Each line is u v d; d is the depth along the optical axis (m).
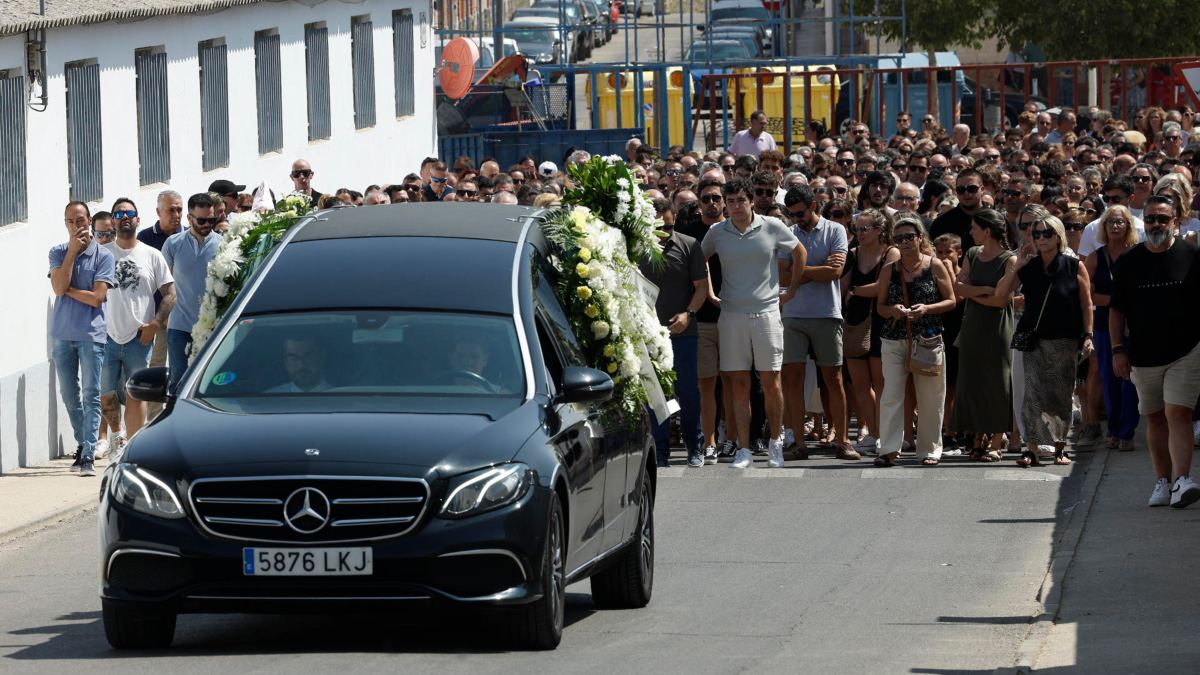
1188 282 36.22
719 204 44.97
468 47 93.00
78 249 43.59
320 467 22.25
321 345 25.12
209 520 22.30
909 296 44.06
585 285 27.91
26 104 48.38
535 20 137.75
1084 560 32.56
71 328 43.91
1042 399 43.62
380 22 82.81
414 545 22.14
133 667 22.56
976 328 43.81
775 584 30.92
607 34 149.25
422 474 22.30
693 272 43.56
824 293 45.31
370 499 22.22
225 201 49.84
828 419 48.47
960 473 43.44
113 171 54.75
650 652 24.28
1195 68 83.38
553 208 29.69
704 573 32.03
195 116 61.75
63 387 44.41
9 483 43.03
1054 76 100.12
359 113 80.75
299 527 22.14
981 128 100.12
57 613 28.36
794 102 116.00
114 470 23.20
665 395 30.20
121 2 55.62
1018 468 43.91
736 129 98.44
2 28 46.22
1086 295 43.31
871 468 44.50
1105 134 76.25
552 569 23.41
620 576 28.16
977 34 131.25
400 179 85.62
